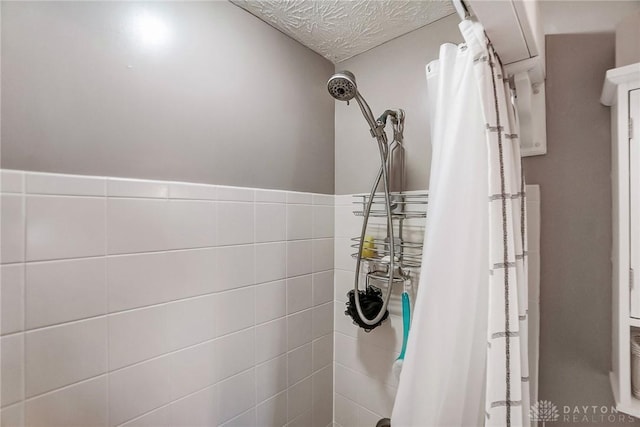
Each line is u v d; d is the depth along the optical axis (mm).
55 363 675
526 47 647
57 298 676
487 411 590
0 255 609
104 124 744
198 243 928
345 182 1380
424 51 1134
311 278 1297
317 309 1323
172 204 869
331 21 1116
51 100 669
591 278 822
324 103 1373
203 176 942
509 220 613
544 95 863
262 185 1114
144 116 815
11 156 623
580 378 834
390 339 1205
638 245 648
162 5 853
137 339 801
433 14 1068
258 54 1101
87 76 719
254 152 1088
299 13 1071
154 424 833
